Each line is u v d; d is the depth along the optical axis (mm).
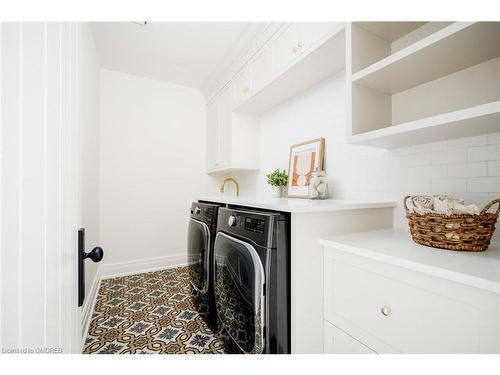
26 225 387
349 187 1612
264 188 2582
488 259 724
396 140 1126
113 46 2381
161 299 2197
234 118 2570
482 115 719
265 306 1024
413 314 722
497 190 968
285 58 1679
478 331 589
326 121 1795
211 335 1644
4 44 336
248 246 1118
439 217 845
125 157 2951
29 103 400
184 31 2129
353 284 918
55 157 511
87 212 1899
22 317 371
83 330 1624
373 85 1187
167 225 3178
